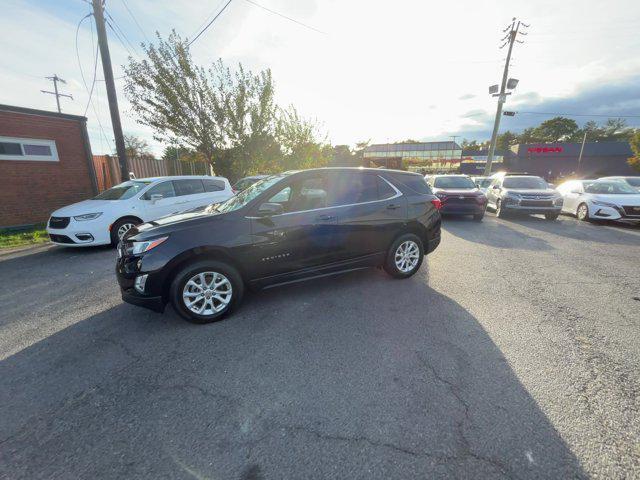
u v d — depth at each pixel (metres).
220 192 8.39
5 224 8.70
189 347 2.88
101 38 9.27
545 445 1.80
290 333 3.10
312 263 3.84
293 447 1.81
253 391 2.29
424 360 2.63
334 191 4.01
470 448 1.78
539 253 6.12
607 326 3.23
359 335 3.05
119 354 2.79
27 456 1.78
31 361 2.72
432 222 4.70
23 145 8.89
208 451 1.79
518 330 3.13
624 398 2.18
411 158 62.12
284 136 19.28
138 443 1.85
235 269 3.43
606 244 6.89
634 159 34.59
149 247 3.16
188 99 12.28
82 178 10.15
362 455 1.75
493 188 11.93
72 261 5.80
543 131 86.56
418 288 4.24
